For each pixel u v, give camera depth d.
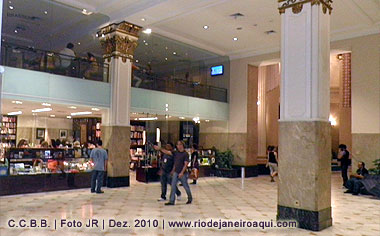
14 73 9.29
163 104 13.81
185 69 16.91
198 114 15.44
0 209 7.83
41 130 14.58
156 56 16.17
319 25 6.98
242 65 16.62
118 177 11.79
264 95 18.31
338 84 24.83
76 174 11.03
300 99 7.05
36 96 9.74
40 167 10.27
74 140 14.80
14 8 11.10
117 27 11.95
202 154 16.20
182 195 10.36
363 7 10.87
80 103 10.94
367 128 12.59
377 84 12.39
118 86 11.91
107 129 11.91
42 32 12.52
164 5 10.67
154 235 5.94
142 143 15.32
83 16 12.04
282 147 7.21
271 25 12.73
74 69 10.95
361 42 12.84
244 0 10.45
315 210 6.65
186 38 14.36
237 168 16.41
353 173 12.78
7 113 13.55
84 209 7.97
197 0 10.44
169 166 9.36
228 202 9.29
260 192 11.23
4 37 11.84
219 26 12.91
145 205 8.61
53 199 9.21
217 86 17.52
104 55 12.39
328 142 7.11
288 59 7.28
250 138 16.50
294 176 7.00
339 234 6.35
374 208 8.80
